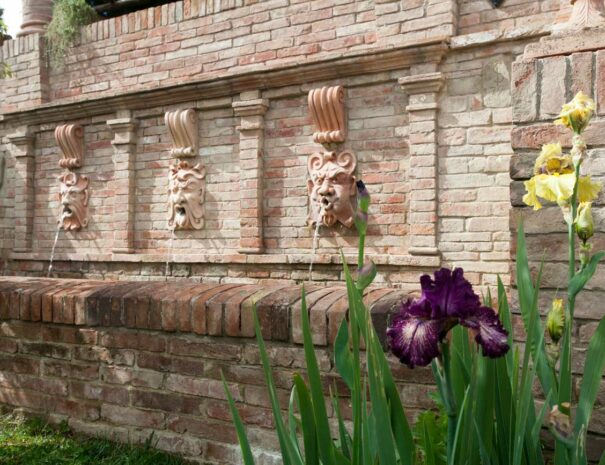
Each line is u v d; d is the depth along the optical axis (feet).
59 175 25.95
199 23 22.82
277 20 21.30
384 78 18.81
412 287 18.44
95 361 11.25
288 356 9.25
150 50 23.88
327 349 8.94
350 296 4.98
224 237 22.00
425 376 8.34
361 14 19.77
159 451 10.44
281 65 19.94
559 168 4.91
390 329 4.08
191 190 22.33
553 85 7.27
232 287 10.59
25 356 12.17
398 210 18.81
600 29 7.13
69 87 25.91
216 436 9.93
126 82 24.48
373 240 19.25
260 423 9.53
